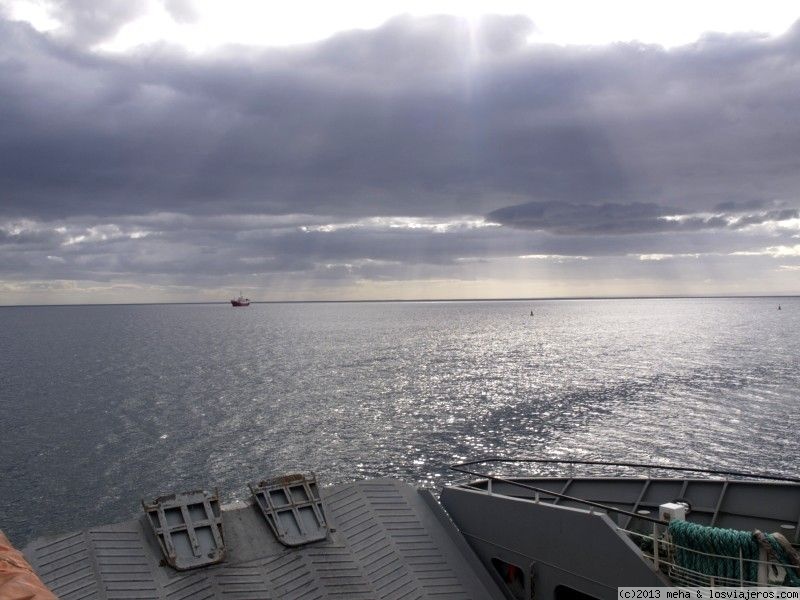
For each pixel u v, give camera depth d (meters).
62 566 13.20
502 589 15.74
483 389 114.75
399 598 14.23
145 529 14.58
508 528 15.63
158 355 182.38
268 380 129.00
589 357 167.88
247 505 15.84
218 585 13.45
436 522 16.81
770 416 86.38
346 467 65.25
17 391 115.44
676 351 179.62
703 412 90.19
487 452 70.69
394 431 81.25
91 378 133.00
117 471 64.44
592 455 68.81
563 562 14.39
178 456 69.62
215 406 99.38
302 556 14.63
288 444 74.81
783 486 15.09
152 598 12.94
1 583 8.52
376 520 16.31
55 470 64.88
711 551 12.39
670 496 16.36
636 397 103.69
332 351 192.25
